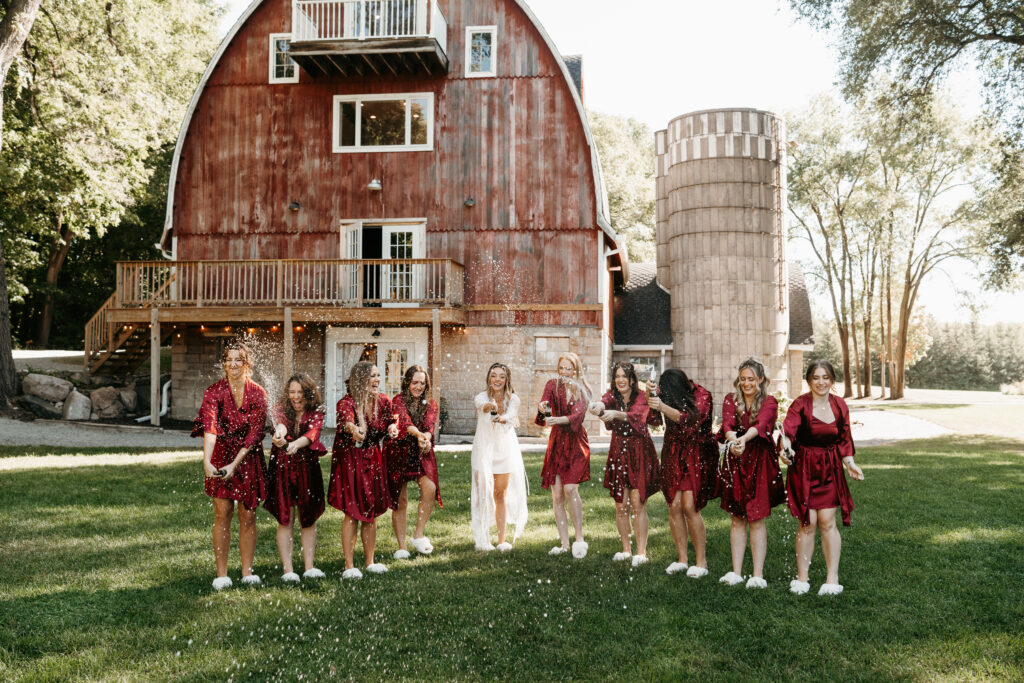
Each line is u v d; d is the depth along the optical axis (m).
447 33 16.59
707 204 21.30
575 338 16.16
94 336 18.06
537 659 3.62
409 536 6.26
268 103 16.77
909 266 32.97
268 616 4.19
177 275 15.59
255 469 4.87
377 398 5.25
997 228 18.19
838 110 31.53
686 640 3.83
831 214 34.16
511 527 6.62
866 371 34.84
